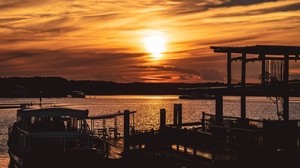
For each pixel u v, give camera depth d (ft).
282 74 78.64
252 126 77.36
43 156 89.04
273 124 67.36
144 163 89.30
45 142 92.79
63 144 93.66
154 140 96.94
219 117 85.56
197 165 72.90
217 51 84.02
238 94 81.92
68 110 96.68
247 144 73.56
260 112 470.39
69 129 100.12
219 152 74.49
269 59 80.48
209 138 74.49
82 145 94.79
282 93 73.46
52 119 99.09
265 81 80.74
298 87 76.13
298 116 370.73
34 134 90.99
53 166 89.15
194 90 90.07
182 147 85.40
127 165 89.66
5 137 223.10
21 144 98.17
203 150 76.54
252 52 81.25
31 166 88.74
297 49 73.82
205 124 92.17
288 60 74.18
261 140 69.26
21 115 98.63
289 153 67.31
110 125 269.23
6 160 141.69
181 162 80.02
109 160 90.07
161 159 89.04
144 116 394.73
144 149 92.02
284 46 73.56
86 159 89.86
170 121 322.34
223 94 84.99
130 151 92.38
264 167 66.95
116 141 116.06
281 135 67.46
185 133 78.69
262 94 77.10
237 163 67.92
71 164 89.56
